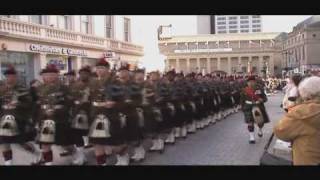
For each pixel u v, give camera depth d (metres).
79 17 32.41
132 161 10.88
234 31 149.38
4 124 10.34
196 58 130.25
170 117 13.05
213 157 11.57
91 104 10.02
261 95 14.59
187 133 16.31
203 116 17.64
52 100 10.13
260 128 15.20
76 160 10.65
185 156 11.73
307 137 4.86
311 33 112.44
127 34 41.09
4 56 23.80
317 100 4.98
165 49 127.62
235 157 11.56
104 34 36.41
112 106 9.72
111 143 9.68
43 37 27.22
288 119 4.92
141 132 10.92
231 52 132.25
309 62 112.81
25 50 25.48
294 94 12.30
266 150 6.42
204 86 18.08
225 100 22.66
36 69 26.69
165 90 12.74
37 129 10.84
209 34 136.88
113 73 10.26
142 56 43.97
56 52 28.56
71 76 11.12
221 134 16.23
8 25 24.03
